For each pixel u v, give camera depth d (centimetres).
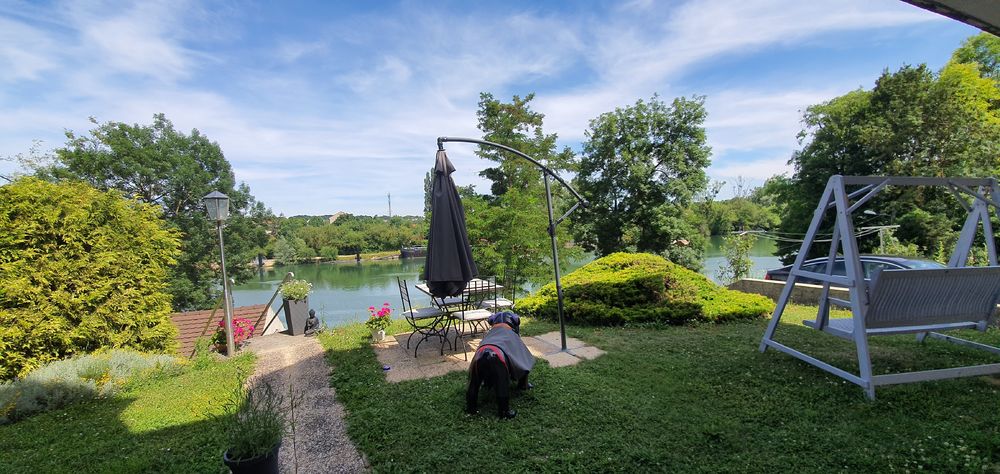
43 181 680
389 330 805
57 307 625
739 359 529
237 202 3344
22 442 400
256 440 282
